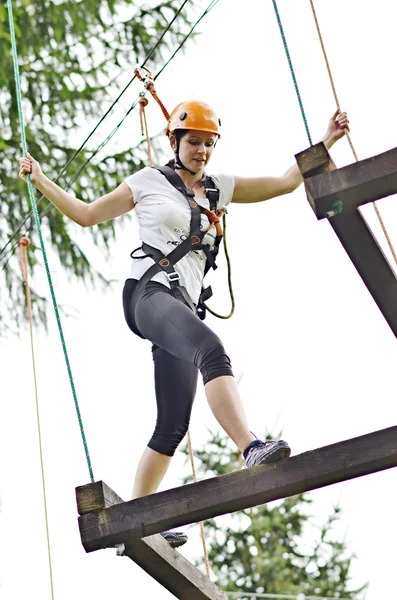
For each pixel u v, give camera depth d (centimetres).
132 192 687
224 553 2184
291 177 719
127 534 584
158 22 1536
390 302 584
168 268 663
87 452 605
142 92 874
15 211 1522
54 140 1528
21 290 1537
